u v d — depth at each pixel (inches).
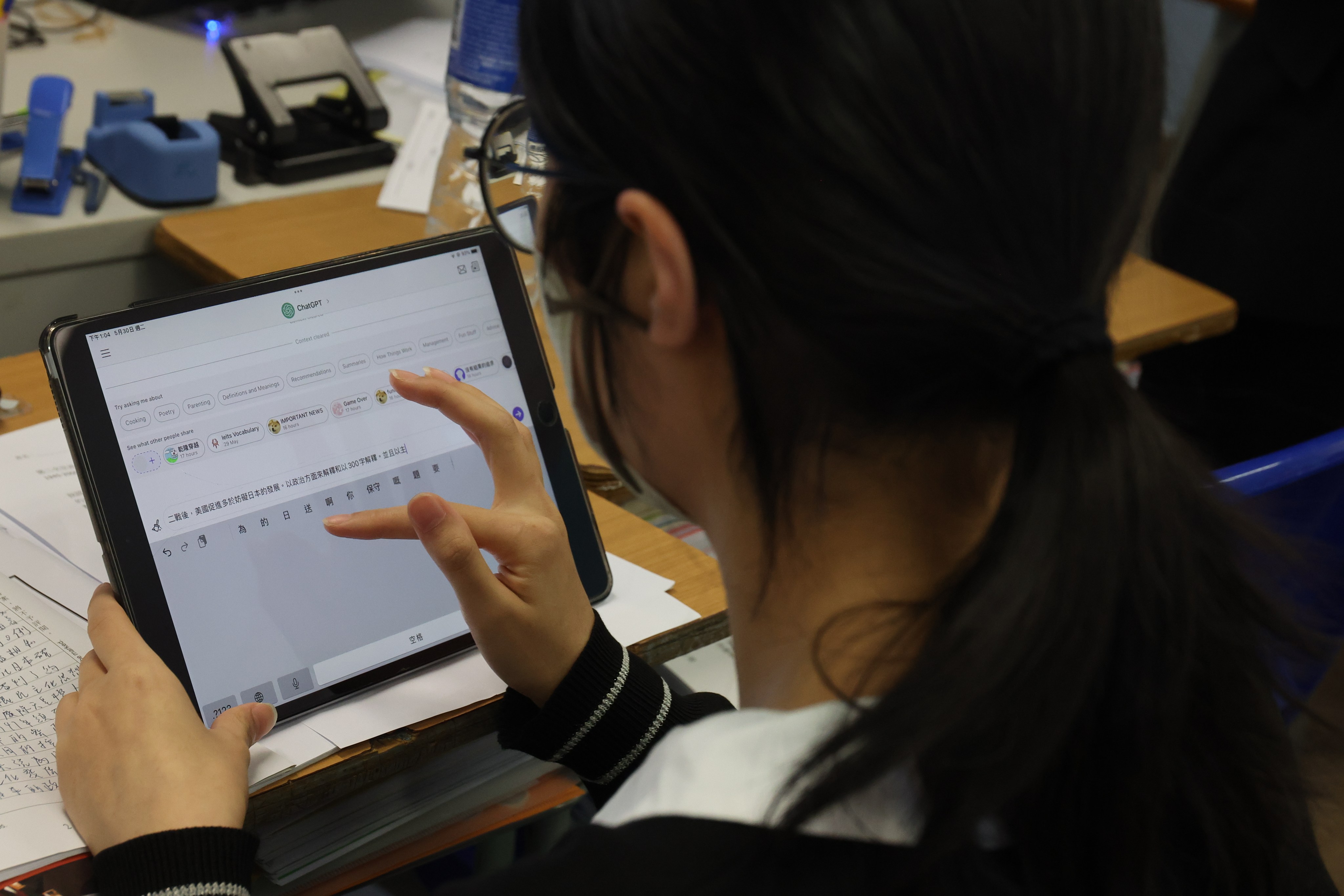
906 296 13.8
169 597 24.8
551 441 30.4
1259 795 18.5
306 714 25.7
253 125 61.2
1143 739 16.0
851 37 13.4
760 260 14.6
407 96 73.4
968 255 13.9
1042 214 14.2
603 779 25.9
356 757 25.0
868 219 13.8
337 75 63.6
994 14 13.6
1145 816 16.2
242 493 26.0
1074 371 14.4
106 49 74.7
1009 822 16.2
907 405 15.1
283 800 24.1
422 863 30.6
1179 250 67.0
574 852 15.5
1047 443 14.4
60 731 22.4
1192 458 16.8
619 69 14.5
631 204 15.0
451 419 26.2
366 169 63.7
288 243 53.4
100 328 25.0
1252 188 63.1
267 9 84.5
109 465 24.6
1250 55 62.9
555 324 19.9
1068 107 14.0
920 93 13.4
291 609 26.0
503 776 30.7
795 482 16.6
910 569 16.5
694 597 31.9
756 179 14.1
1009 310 13.8
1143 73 15.0
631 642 29.2
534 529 25.1
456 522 23.6
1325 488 30.3
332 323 27.9
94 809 21.0
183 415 25.6
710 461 18.2
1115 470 14.2
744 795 15.1
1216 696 17.5
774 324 15.1
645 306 16.9
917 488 16.3
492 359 29.8
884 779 14.9
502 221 24.9
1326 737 23.6
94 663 23.8
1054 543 14.0
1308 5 59.5
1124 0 14.7
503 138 23.7
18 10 77.9
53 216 53.9
